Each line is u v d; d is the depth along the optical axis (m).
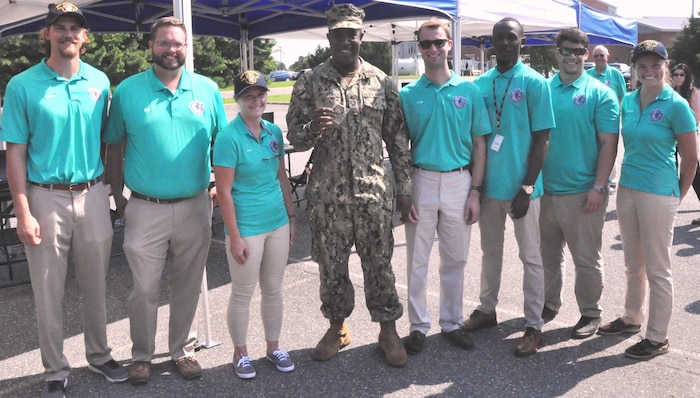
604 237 6.02
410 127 3.40
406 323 3.99
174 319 3.31
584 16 8.13
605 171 3.46
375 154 3.20
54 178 2.83
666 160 3.24
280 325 3.38
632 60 3.29
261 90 2.96
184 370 3.24
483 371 3.27
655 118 3.21
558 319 3.95
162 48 2.86
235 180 3.07
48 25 2.76
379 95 3.19
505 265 5.20
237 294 3.19
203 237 3.21
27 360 3.52
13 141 2.74
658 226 3.25
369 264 3.34
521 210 3.32
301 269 5.19
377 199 3.20
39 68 2.82
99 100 2.95
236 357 3.28
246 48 8.95
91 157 2.94
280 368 3.31
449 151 3.34
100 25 7.58
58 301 2.99
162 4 7.06
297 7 6.87
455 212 3.40
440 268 3.56
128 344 3.73
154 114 2.92
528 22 6.74
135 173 2.99
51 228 2.86
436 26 3.23
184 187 3.04
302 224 6.80
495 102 3.39
